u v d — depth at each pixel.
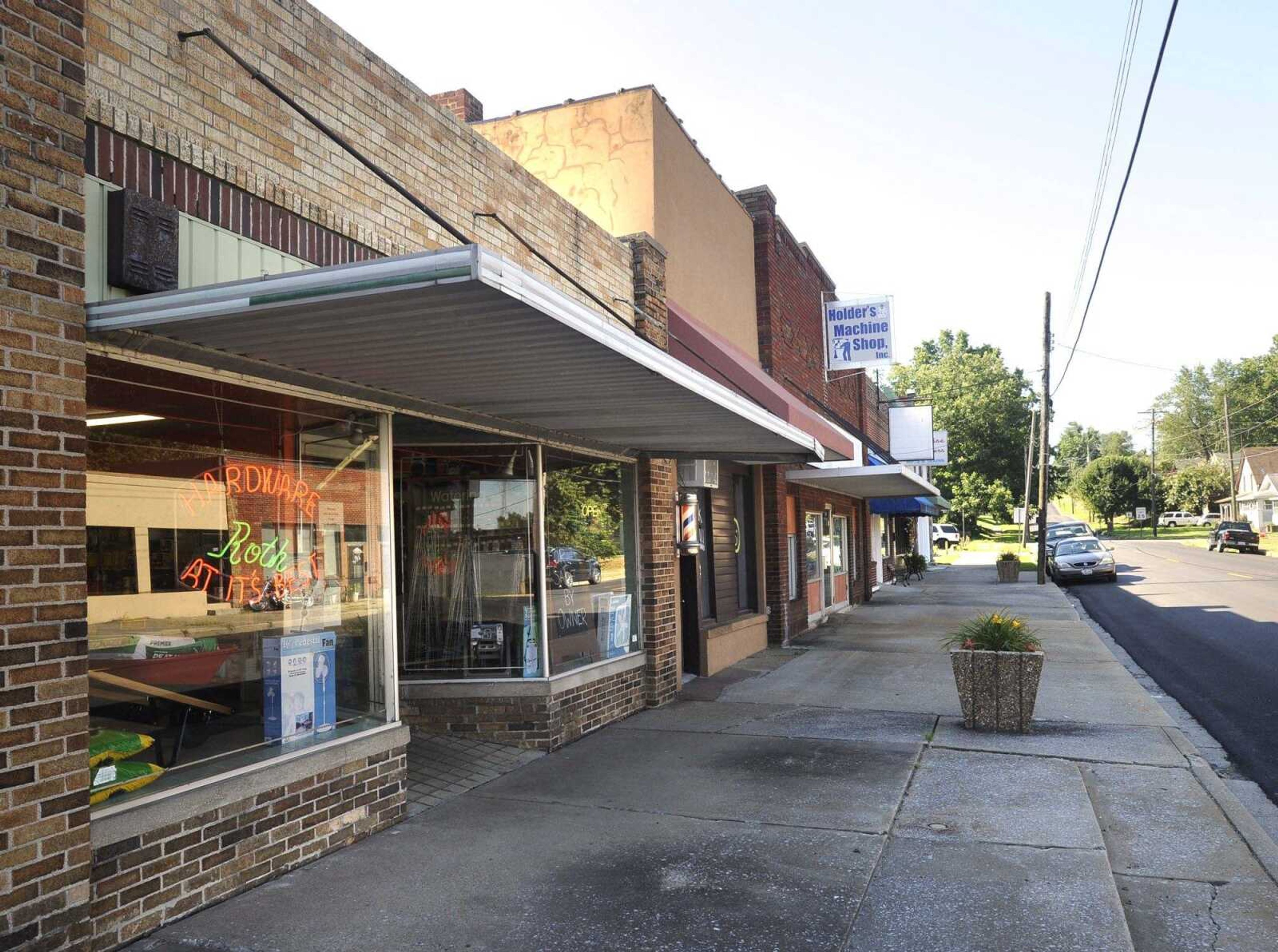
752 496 15.51
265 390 5.54
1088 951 4.26
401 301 4.10
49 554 3.98
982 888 4.99
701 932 4.52
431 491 8.31
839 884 5.08
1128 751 7.96
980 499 75.06
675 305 11.71
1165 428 128.50
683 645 12.25
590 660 9.16
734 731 8.95
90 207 4.52
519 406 6.99
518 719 8.13
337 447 6.10
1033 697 8.71
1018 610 20.98
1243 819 6.17
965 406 76.50
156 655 4.77
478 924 4.63
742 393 11.55
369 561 6.32
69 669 4.03
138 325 4.28
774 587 15.52
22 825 3.80
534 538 8.33
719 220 13.91
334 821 5.67
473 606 8.31
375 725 6.23
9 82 3.92
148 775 4.66
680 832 5.98
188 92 5.09
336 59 6.24
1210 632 16.58
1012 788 6.86
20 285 3.92
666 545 10.82
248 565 5.38
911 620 19.44
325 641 5.90
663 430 8.34
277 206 5.64
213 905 4.84
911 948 4.33
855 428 23.44
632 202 11.42
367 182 6.45
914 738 8.54
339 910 4.79
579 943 4.42
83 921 4.05
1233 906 4.79
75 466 4.12
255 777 5.12
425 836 5.95
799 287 18.12
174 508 4.93
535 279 4.21
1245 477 95.31
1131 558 44.44
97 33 4.59
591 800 6.71
